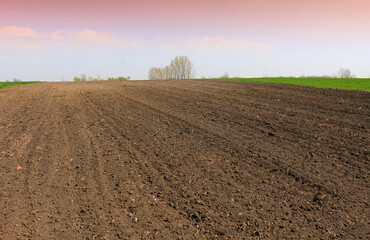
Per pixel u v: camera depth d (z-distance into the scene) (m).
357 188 4.22
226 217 3.68
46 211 3.90
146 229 3.48
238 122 8.33
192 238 3.29
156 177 4.91
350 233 3.26
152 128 8.16
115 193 4.39
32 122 9.59
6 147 6.77
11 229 3.49
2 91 21.44
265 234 3.31
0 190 4.52
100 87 21.86
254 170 5.02
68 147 6.67
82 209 3.94
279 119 8.40
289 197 4.09
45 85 26.39
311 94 12.90
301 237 3.23
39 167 5.46
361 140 6.14
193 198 4.17
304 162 5.23
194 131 7.62
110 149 6.45
